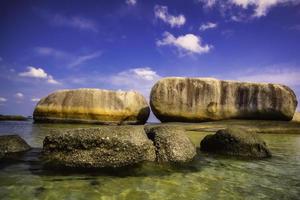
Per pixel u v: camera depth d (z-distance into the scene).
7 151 5.02
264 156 5.77
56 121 14.64
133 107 15.05
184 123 13.06
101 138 4.38
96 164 4.29
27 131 9.70
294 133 11.68
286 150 6.80
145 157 4.59
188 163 4.87
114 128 4.65
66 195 3.18
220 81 14.01
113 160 4.36
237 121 13.05
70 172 4.04
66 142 4.42
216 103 13.66
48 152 4.51
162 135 4.98
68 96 14.82
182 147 5.00
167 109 13.84
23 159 4.71
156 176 4.04
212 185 3.72
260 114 13.40
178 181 3.85
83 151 4.36
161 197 3.22
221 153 5.92
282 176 4.25
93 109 14.46
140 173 4.12
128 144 4.48
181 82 14.02
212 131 11.64
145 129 5.47
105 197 3.16
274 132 11.69
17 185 3.46
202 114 13.62
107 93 14.98
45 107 14.70
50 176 3.85
